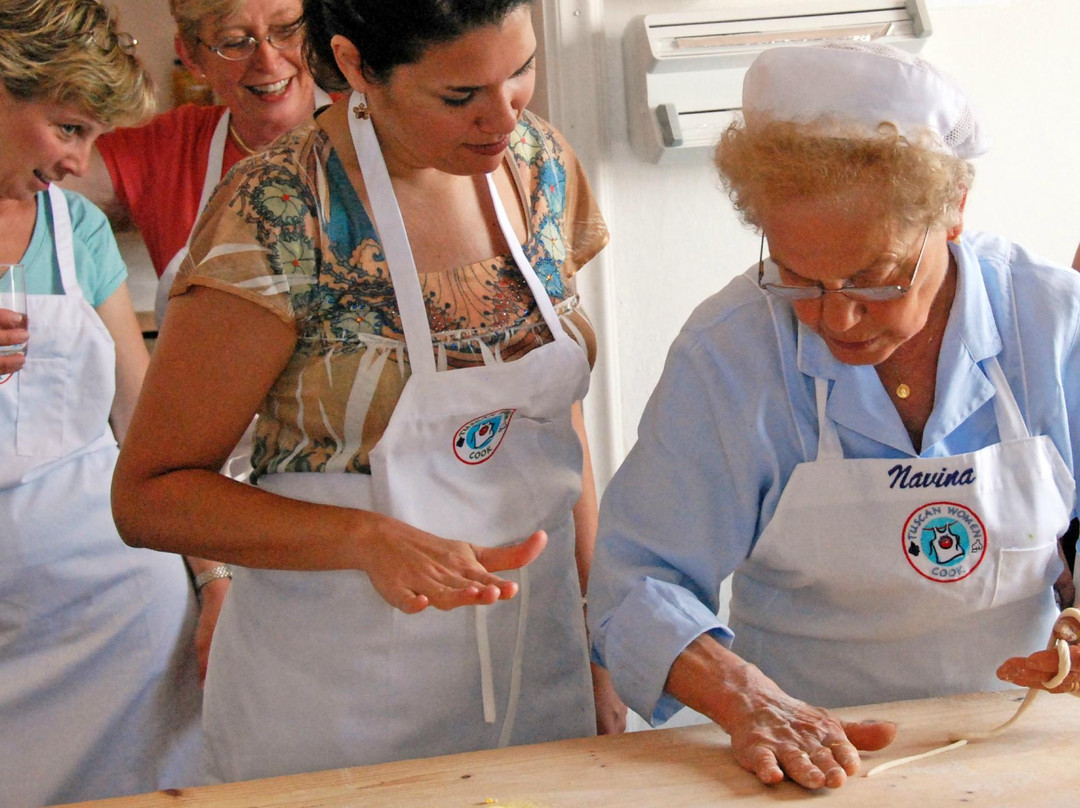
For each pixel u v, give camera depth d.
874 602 1.28
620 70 2.03
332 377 1.30
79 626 1.90
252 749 1.41
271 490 1.38
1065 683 1.15
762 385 1.25
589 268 2.07
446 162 1.23
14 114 1.62
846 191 1.02
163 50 2.89
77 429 1.89
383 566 1.19
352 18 1.13
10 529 1.82
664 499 1.29
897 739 1.16
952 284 1.25
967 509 1.22
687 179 2.08
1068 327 1.25
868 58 1.03
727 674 1.18
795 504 1.25
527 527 1.43
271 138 1.96
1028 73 2.20
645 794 1.08
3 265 1.64
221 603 2.01
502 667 1.42
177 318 1.25
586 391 1.50
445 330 1.33
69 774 1.90
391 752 1.39
